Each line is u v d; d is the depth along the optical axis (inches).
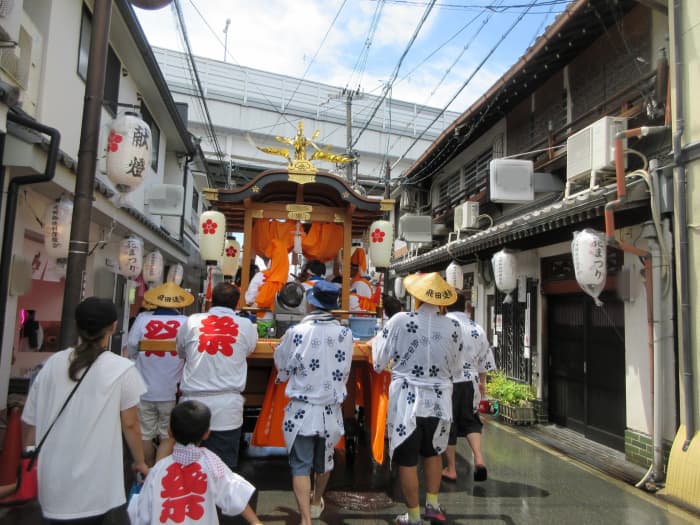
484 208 466.9
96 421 105.7
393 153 911.7
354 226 281.7
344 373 159.8
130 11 329.1
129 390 111.2
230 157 809.5
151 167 512.7
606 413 273.4
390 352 159.6
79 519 102.7
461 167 530.6
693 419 197.0
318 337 157.6
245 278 238.7
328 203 254.2
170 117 518.0
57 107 283.1
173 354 185.9
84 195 169.0
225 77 823.7
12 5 169.5
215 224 235.0
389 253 243.0
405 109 929.5
